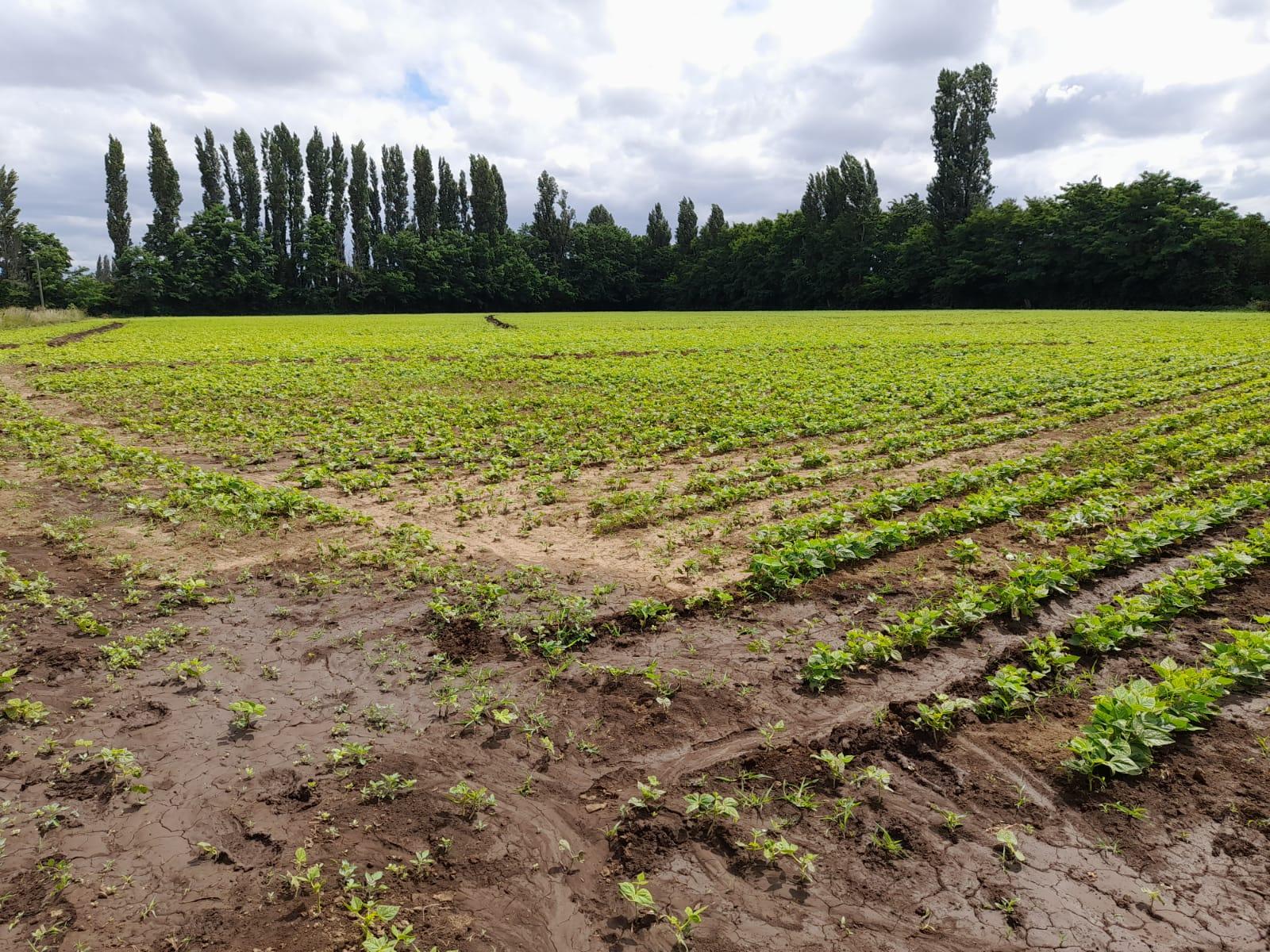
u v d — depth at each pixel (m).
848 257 89.06
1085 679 5.61
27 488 10.85
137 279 82.38
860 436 14.01
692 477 11.28
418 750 4.98
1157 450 12.25
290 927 3.63
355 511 10.02
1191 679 5.12
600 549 8.49
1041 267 73.19
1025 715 5.20
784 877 3.89
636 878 3.86
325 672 5.95
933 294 83.38
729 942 3.52
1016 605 6.59
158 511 9.58
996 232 77.06
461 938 3.57
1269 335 31.84
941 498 10.14
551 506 10.23
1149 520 8.48
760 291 97.62
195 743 5.05
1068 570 7.18
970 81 79.38
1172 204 66.06
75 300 79.44
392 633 6.54
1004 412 16.48
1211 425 13.87
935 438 13.59
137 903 3.77
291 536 8.95
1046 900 3.70
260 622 6.77
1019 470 11.21
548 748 4.96
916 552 8.11
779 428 14.69
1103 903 3.67
